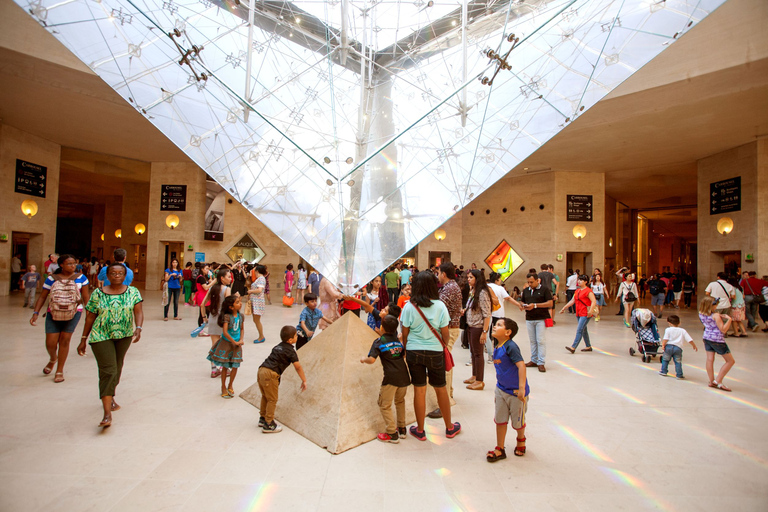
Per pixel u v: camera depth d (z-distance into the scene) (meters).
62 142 14.31
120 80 3.60
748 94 9.09
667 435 3.25
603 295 10.84
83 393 4.01
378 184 3.88
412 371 3.12
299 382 3.53
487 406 3.95
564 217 16.59
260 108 4.18
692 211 25.81
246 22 4.38
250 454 2.81
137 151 15.51
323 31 5.11
